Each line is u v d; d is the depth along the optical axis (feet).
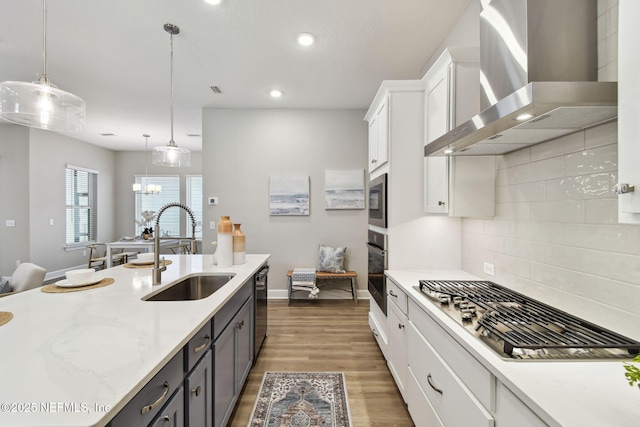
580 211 3.85
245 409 5.93
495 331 3.24
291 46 8.43
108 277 5.98
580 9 3.55
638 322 3.14
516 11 3.75
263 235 13.53
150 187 19.29
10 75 10.07
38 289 5.03
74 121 6.16
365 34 7.89
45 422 1.84
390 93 7.22
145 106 13.20
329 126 13.48
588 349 2.88
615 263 3.38
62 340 3.05
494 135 4.15
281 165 13.48
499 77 4.15
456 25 7.43
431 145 5.37
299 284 12.24
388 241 7.35
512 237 5.27
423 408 4.65
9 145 15.89
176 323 3.56
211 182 13.39
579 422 1.95
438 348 4.12
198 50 8.61
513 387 2.43
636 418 1.99
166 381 2.93
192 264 7.54
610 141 3.43
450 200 5.82
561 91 2.81
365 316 11.28
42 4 6.58
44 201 16.89
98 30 7.63
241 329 6.06
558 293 4.21
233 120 13.38
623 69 2.42
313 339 9.20
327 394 6.41
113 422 2.14
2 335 3.16
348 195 13.44
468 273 6.85
